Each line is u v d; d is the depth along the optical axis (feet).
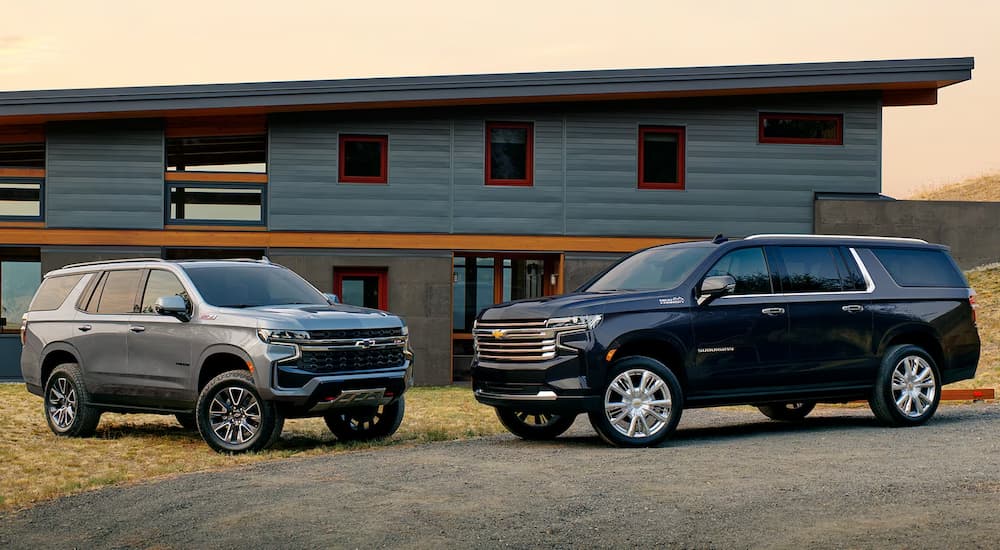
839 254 35.86
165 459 32.42
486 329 33.40
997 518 20.15
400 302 69.00
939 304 37.09
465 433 38.01
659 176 70.54
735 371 33.19
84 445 36.04
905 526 19.71
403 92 65.67
